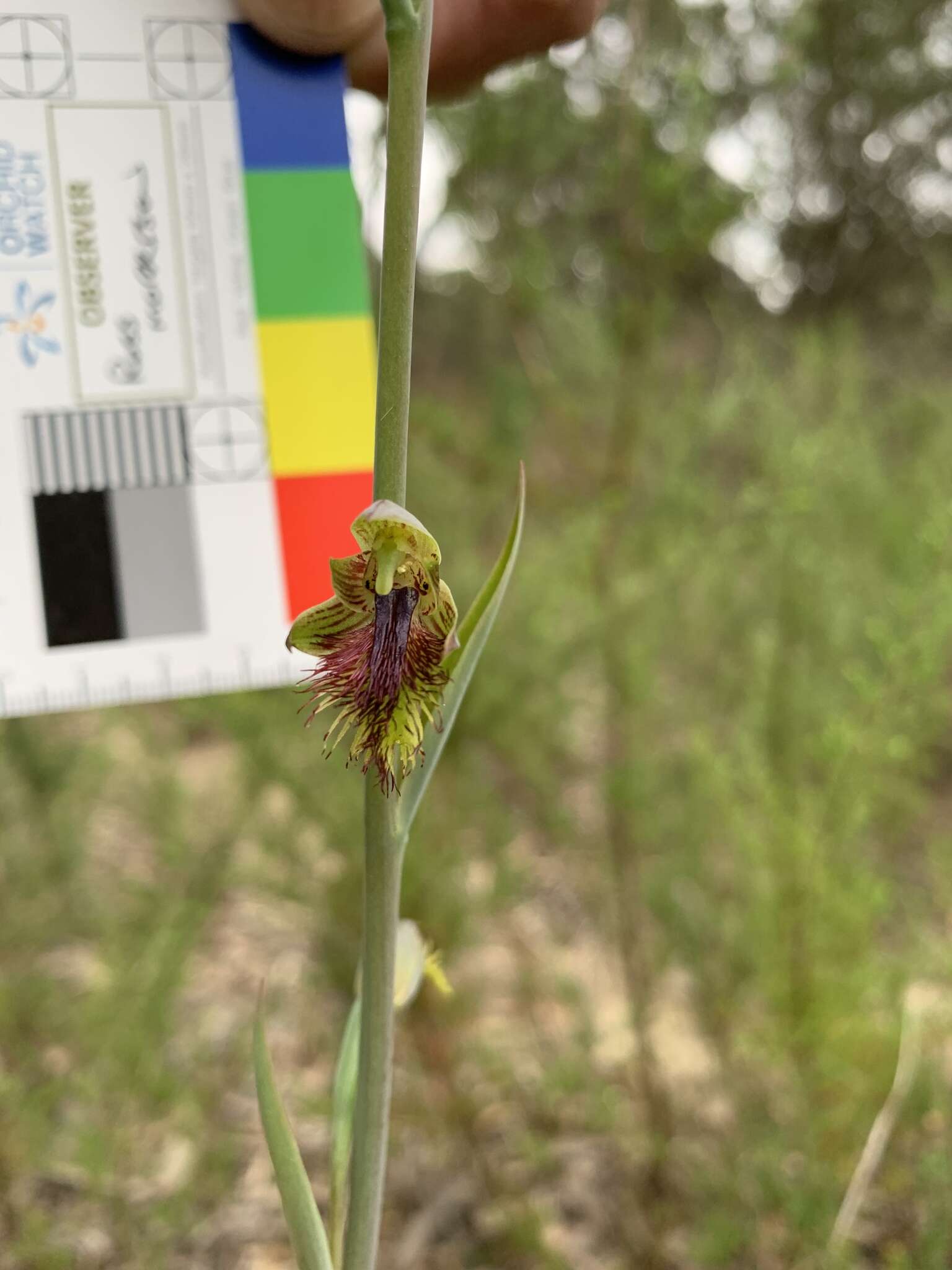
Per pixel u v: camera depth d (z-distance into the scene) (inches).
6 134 4.1
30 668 4.4
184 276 4.3
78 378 4.3
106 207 4.2
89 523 4.4
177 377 4.4
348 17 4.2
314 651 3.5
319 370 4.5
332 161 4.4
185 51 4.2
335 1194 3.8
